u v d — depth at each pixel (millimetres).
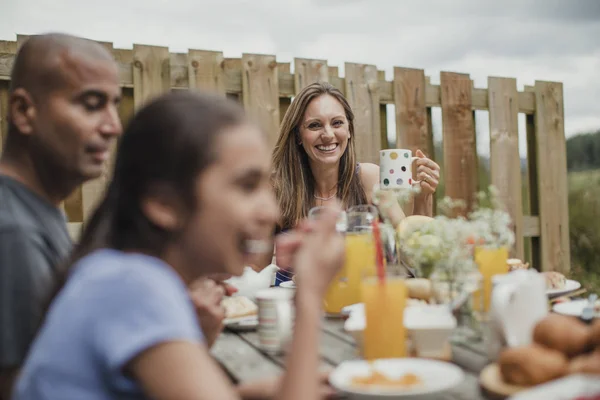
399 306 1455
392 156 2697
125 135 1090
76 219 3650
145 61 3707
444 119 4449
